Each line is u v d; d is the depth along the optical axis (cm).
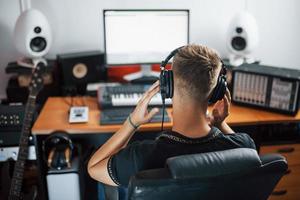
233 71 196
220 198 92
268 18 252
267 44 258
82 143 234
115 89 204
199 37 249
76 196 192
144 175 85
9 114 186
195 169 84
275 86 186
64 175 187
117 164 94
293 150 200
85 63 220
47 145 191
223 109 115
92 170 101
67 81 219
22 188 198
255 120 181
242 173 87
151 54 223
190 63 92
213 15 245
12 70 211
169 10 215
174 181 84
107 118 179
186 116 94
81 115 182
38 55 211
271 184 97
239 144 98
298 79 178
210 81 93
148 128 172
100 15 235
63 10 230
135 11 213
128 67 236
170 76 94
